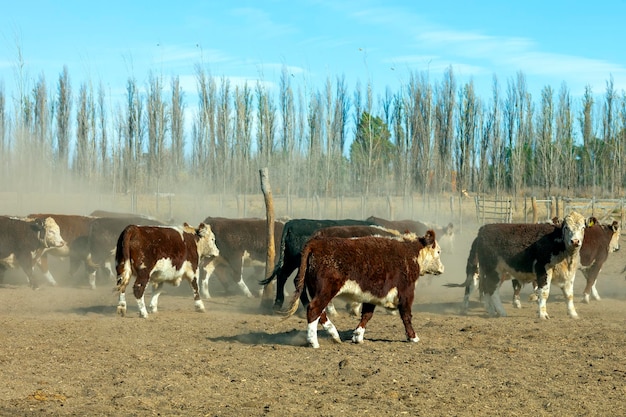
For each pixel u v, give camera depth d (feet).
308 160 145.07
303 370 29.96
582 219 43.78
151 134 148.97
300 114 149.59
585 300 53.78
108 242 61.67
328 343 36.06
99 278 66.90
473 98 156.35
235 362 31.37
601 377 28.84
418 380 28.30
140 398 25.43
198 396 25.93
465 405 24.85
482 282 47.91
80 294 57.67
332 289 34.37
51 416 23.27
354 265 34.55
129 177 149.89
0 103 159.84
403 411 24.09
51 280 63.52
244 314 47.55
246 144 152.87
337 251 34.42
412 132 146.51
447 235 75.10
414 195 152.76
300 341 36.58
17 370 29.25
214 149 148.56
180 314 46.29
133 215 73.41
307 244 34.65
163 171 151.74
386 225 60.54
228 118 148.46
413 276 36.24
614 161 160.86
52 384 27.30
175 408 24.43
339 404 24.90
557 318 45.75
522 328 41.16
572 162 173.17
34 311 47.70
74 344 34.88
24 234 59.67
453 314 48.42
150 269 44.21
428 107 145.69
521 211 130.31
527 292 60.64
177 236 46.01
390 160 158.61
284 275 47.52
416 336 36.47
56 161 157.79
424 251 36.60
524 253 45.55
